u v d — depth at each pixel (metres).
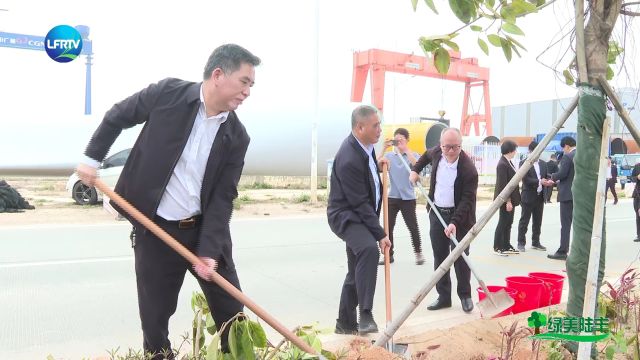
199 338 2.77
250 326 2.46
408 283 6.74
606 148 2.54
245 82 2.49
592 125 2.67
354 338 3.96
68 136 18.66
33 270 7.16
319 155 19.95
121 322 5.00
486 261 8.33
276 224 12.17
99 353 4.23
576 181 2.77
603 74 2.66
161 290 2.71
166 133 2.54
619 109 2.65
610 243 10.38
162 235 2.44
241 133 2.72
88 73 26.47
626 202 19.94
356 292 4.32
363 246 4.02
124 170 2.63
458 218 4.98
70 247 8.88
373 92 24.67
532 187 9.12
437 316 5.11
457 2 2.37
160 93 2.57
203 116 2.57
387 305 3.91
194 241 2.71
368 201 4.18
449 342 3.67
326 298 5.93
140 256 2.66
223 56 2.46
